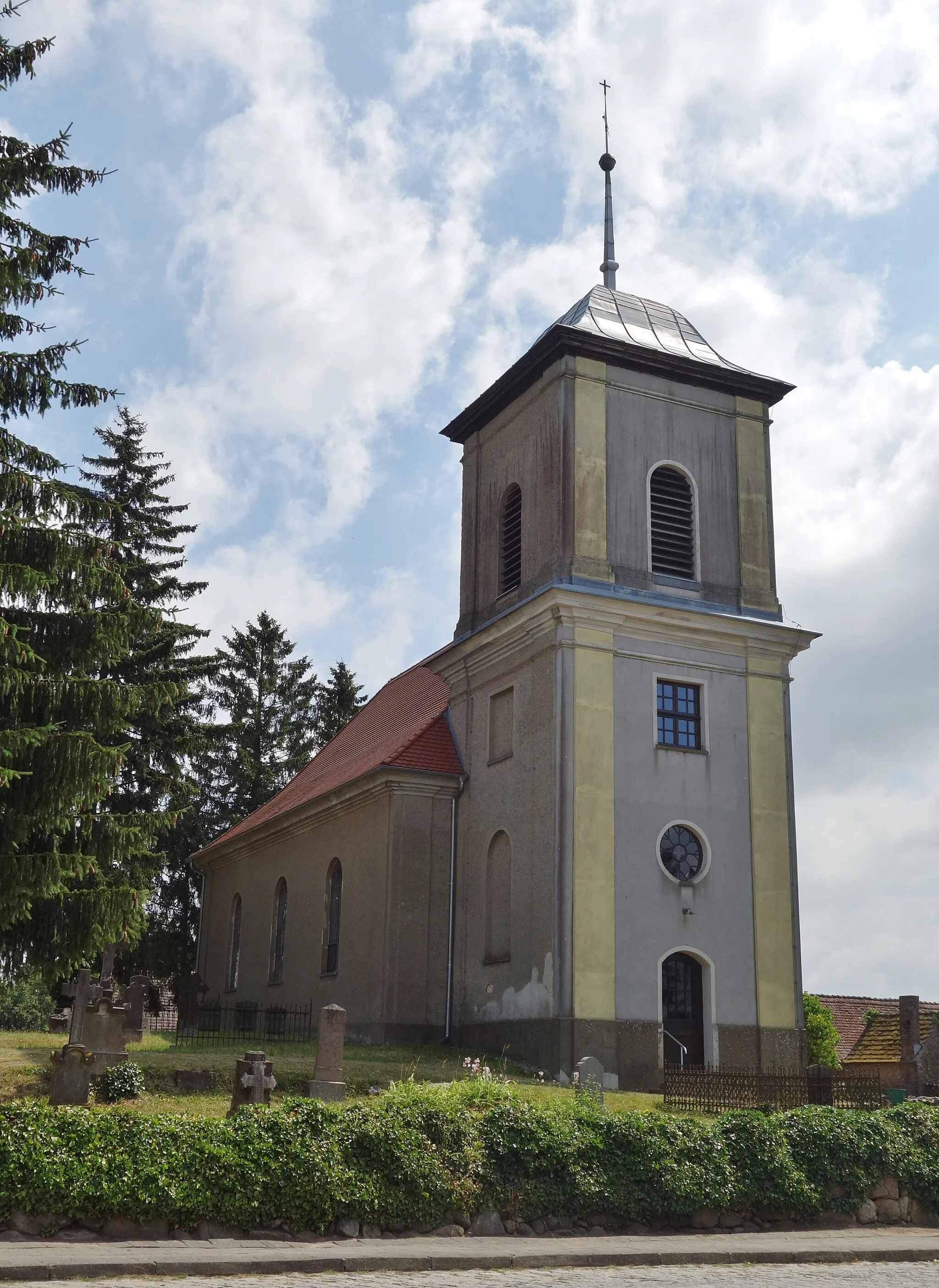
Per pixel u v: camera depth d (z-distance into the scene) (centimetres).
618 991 2531
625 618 2747
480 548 3191
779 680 2897
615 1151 1487
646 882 2627
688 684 2812
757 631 2869
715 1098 2127
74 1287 1010
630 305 3184
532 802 2700
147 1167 1220
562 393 2883
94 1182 1191
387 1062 2448
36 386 1881
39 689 1738
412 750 3025
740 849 2747
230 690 6062
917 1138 1703
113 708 1778
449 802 3012
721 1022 2617
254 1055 1672
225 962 4031
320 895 3350
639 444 2930
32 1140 1193
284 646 6250
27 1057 2131
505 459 3127
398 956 2872
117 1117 1254
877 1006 4647
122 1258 1087
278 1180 1271
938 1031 3766
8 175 1883
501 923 2794
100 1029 2028
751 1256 1341
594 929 2539
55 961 1730
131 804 4050
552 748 2647
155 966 4672
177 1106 1848
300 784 4312
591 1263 1273
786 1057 2659
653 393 2977
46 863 1633
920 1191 1650
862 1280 1203
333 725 6259
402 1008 2848
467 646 3011
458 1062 2514
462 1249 1264
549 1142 1447
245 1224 1248
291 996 3434
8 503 1802
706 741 2778
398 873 2923
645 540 2867
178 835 4766
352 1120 1366
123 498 4816
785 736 2872
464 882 2930
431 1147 1384
